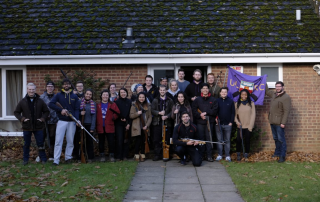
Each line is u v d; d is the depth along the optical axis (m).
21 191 7.03
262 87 10.60
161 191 7.31
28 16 12.64
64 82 9.30
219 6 12.86
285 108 9.80
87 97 9.58
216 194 7.12
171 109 9.81
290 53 10.75
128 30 11.36
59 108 9.11
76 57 10.89
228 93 10.73
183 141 9.17
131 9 12.84
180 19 12.27
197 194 7.12
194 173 8.62
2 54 11.02
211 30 11.74
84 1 13.37
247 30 11.72
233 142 10.52
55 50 11.12
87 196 6.80
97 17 12.51
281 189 7.25
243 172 8.56
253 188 7.32
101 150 9.75
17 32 11.88
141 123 9.84
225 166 9.23
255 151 11.12
